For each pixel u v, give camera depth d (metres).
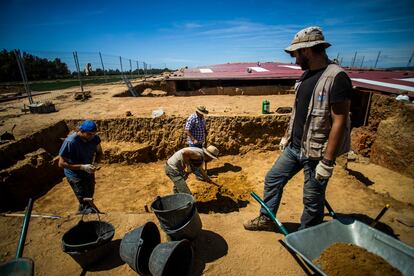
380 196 4.94
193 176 7.26
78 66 14.18
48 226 3.53
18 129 8.04
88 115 9.70
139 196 6.67
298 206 5.51
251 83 15.77
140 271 2.49
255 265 2.72
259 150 8.84
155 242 2.95
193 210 2.92
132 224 3.51
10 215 3.84
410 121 6.44
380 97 7.73
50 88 22.62
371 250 2.37
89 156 4.27
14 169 6.15
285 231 2.58
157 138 8.93
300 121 2.60
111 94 15.42
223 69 21.14
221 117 8.94
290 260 2.78
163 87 20.39
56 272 2.77
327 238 2.45
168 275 2.60
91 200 3.47
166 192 6.87
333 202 4.73
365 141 7.75
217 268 2.70
